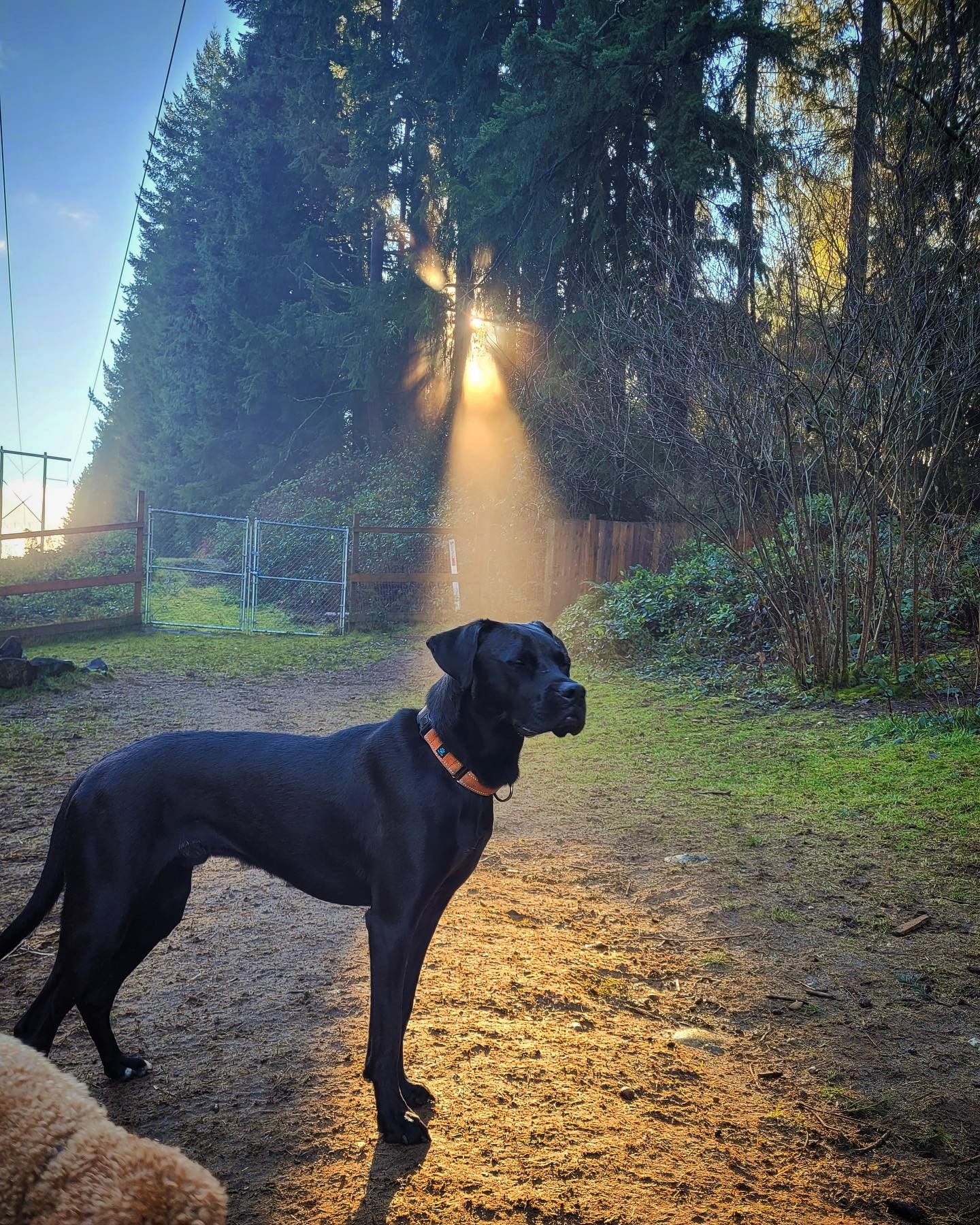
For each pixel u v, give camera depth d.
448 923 4.64
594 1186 2.67
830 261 9.63
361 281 32.19
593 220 17.58
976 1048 3.73
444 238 22.09
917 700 8.86
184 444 35.72
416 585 18.86
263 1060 3.34
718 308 9.98
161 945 4.42
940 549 9.98
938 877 5.42
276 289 32.88
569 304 18.61
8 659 10.74
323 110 28.38
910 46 10.92
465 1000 3.77
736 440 9.80
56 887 3.08
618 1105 3.12
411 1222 2.47
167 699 10.70
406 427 28.09
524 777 7.82
